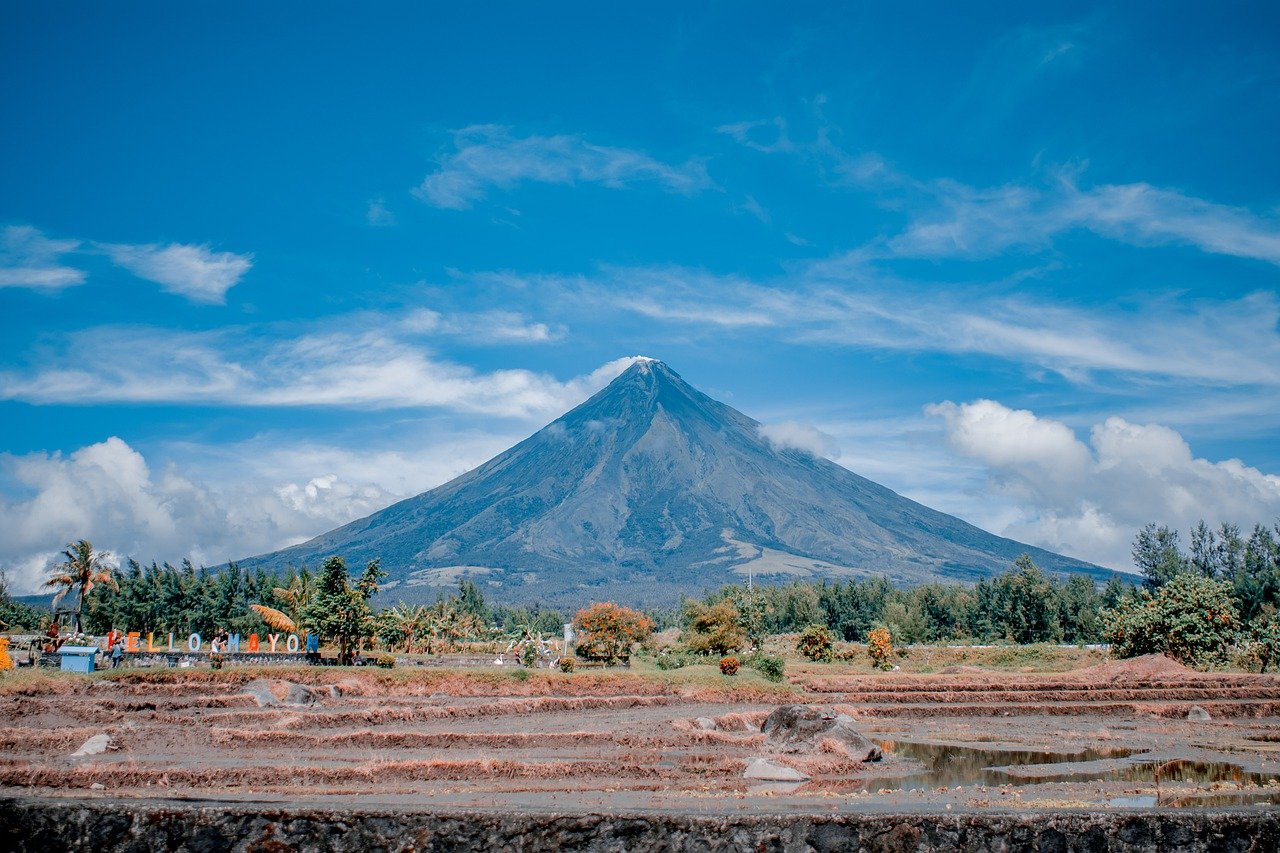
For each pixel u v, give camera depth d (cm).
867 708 6694
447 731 4462
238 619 14375
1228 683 8350
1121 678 8625
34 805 1435
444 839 1445
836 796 3041
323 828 1441
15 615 13200
